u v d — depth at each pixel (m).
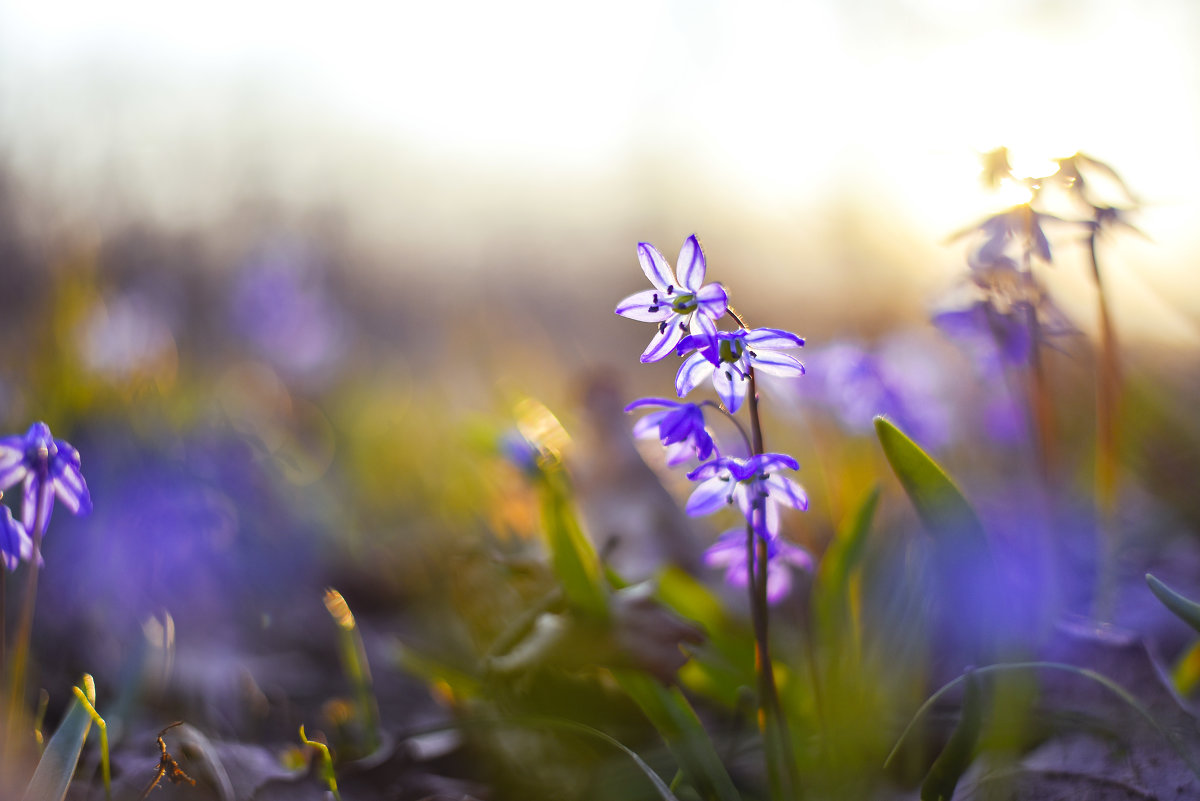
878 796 0.38
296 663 0.52
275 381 0.99
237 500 0.61
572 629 0.39
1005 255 0.38
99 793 0.36
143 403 0.58
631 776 0.39
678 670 0.39
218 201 1.44
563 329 1.50
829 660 0.39
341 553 0.69
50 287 0.69
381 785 0.39
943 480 0.35
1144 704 0.38
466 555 0.46
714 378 0.33
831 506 0.52
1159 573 0.56
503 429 0.50
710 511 0.34
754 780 0.39
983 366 0.46
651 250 0.33
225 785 0.37
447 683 0.42
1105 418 0.43
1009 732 0.36
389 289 1.68
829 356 0.54
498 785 0.40
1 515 0.34
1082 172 0.37
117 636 0.48
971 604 0.36
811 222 1.28
